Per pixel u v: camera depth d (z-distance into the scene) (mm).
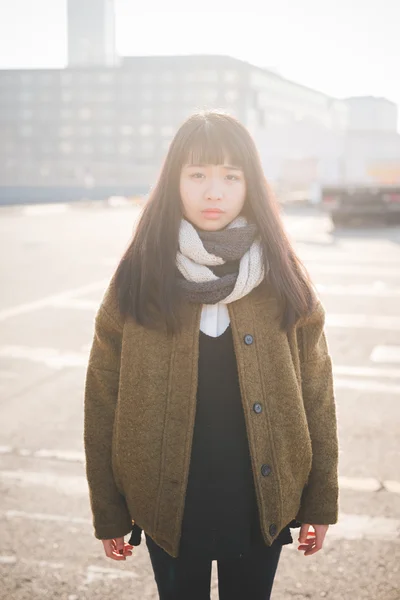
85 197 78062
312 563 3678
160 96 130500
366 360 7848
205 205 1969
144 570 3613
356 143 44312
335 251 18562
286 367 2004
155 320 1955
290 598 3363
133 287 1999
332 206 27078
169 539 1990
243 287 1929
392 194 26656
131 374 2004
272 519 1998
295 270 2074
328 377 2164
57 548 3807
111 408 2123
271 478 1983
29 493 4488
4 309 10766
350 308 10906
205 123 1992
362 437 5457
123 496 2143
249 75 128250
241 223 2010
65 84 134750
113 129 133000
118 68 132000
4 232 24969
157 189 2021
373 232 24984
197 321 1961
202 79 128625
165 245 1956
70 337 8930
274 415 1986
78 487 4582
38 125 135750
